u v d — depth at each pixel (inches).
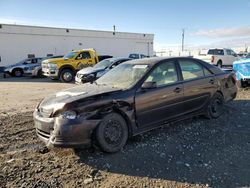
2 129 247.4
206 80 249.1
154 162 170.2
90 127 173.2
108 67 537.3
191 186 141.4
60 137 169.2
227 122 250.2
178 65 232.4
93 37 1470.2
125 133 190.4
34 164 171.5
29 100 417.7
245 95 385.7
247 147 191.3
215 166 163.2
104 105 179.8
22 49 1267.2
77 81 543.2
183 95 225.9
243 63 423.8
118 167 165.0
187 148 191.3
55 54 1358.3
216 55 912.3
